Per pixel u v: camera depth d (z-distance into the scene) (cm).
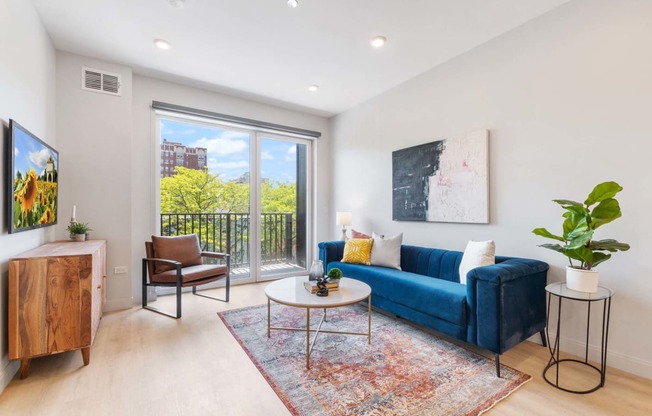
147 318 295
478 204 289
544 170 245
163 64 327
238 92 405
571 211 195
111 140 319
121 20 251
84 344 204
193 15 244
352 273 328
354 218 458
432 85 338
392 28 263
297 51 301
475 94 295
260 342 244
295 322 287
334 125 501
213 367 205
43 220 242
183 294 379
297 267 494
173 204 391
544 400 172
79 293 203
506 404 169
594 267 216
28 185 212
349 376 195
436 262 306
